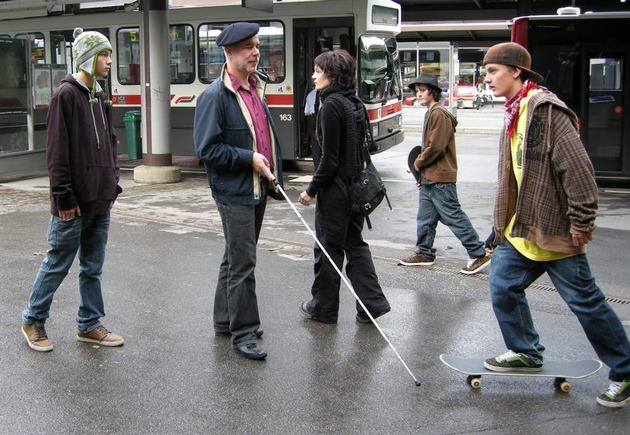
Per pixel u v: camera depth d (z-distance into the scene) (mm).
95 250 5293
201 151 5047
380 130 15344
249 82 5344
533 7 23578
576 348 5371
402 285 7055
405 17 26781
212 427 4145
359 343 5477
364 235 9438
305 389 4660
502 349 5367
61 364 5020
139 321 5902
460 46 36750
